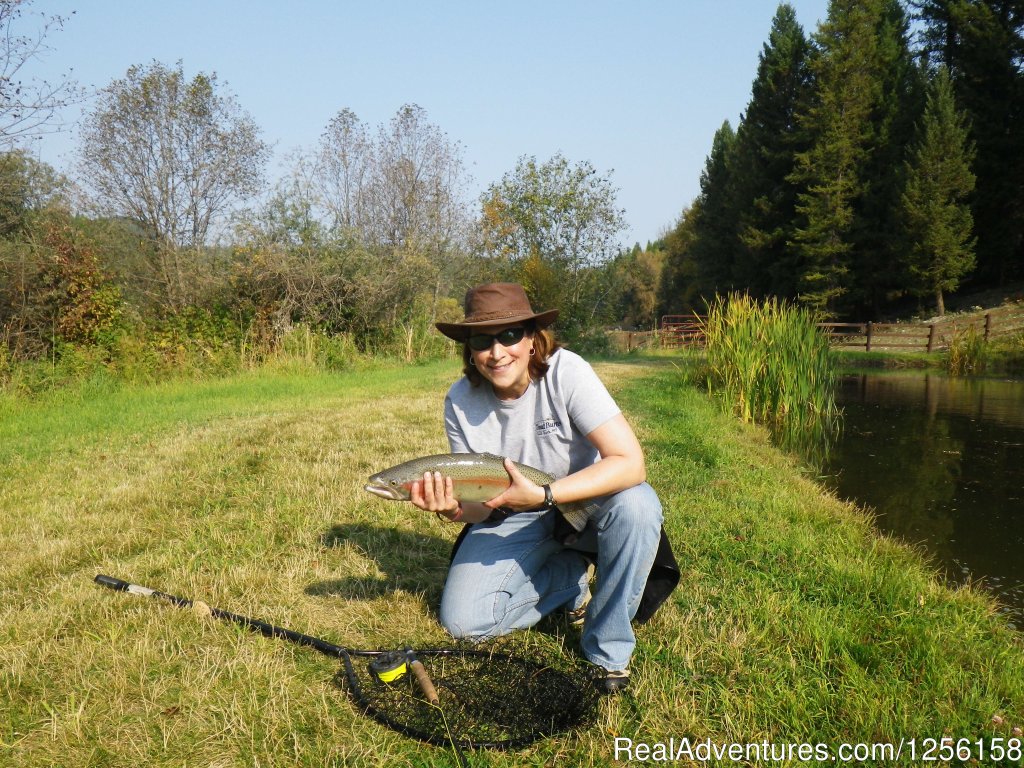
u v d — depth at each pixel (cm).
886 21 4234
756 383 1139
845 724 278
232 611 372
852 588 412
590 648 315
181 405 1147
